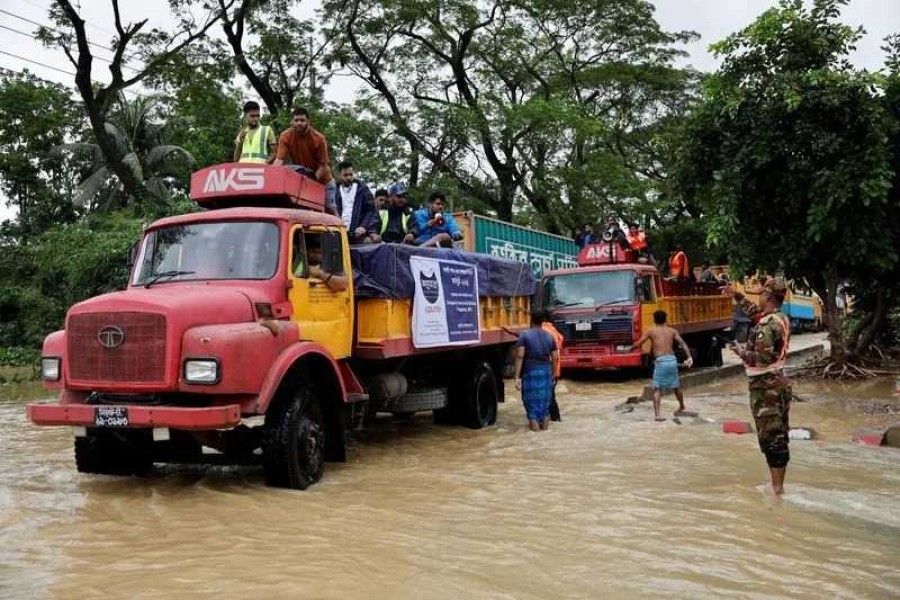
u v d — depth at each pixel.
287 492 7.00
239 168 8.20
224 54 22.55
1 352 22.84
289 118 23.45
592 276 17.72
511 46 30.44
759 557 5.12
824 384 15.74
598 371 19.23
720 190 15.00
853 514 6.22
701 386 16.83
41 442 10.21
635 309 17.05
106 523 5.94
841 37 14.69
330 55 27.19
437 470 8.14
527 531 5.72
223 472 8.00
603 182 29.42
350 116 25.62
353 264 8.83
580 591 4.46
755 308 7.11
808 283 17.38
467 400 11.03
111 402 6.73
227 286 7.41
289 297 7.58
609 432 10.52
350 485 7.37
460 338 10.44
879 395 13.99
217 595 4.34
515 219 33.47
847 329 21.47
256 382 6.72
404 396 9.91
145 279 7.79
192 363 6.51
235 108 24.25
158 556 5.09
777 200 15.34
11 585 4.51
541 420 10.91
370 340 8.78
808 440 9.66
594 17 31.38
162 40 22.02
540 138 28.61
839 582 4.66
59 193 32.06
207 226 7.89
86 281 21.97
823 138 14.01
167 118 32.47
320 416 7.69
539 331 11.02
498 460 8.72
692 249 34.84
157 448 7.57
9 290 24.73
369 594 4.36
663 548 5.30
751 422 11.07
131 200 27.25
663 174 36.78
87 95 21.50
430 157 28.41
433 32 29.45
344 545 5.34
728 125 15.23
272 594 4.34
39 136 29.78
